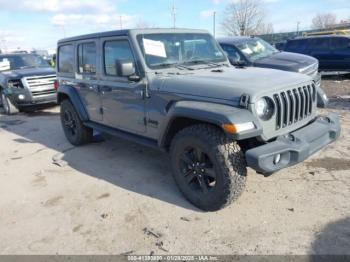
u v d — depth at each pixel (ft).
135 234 10.34
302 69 24.82
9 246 10.20
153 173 14.85
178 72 13.05
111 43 14.40
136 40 13.12
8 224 11.46
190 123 11.82
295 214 10.70
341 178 12.89
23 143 21.22
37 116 29.96
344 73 46.09
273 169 9.74
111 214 11.58
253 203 11.51
